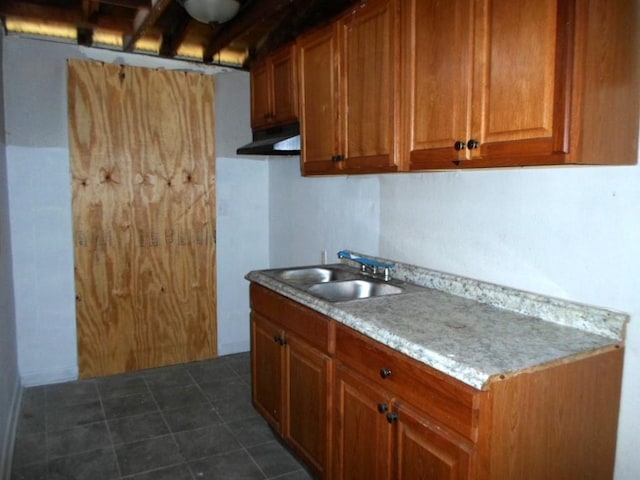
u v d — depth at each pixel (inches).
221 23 110.8
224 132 147.0
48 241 128.3
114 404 119.2
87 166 130.4
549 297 68.6
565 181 66.1
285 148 103.8
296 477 90.1
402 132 74.4
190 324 147.6
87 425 108.5
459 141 63.9
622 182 59.6
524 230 72.2
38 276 128.0
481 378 50.0
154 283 141.5
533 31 53.7
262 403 104.2
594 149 53.2
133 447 99.7
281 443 101.0
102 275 134.9
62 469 91.7
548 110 52.7
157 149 138.2
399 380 61.9
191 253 145.6
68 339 132.9
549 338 60.7
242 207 152.1
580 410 57.0
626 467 60.7
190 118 141.6
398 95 74.6
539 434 54.0
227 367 143.9
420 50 70.1
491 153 59.7
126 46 126.8
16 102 121.8
